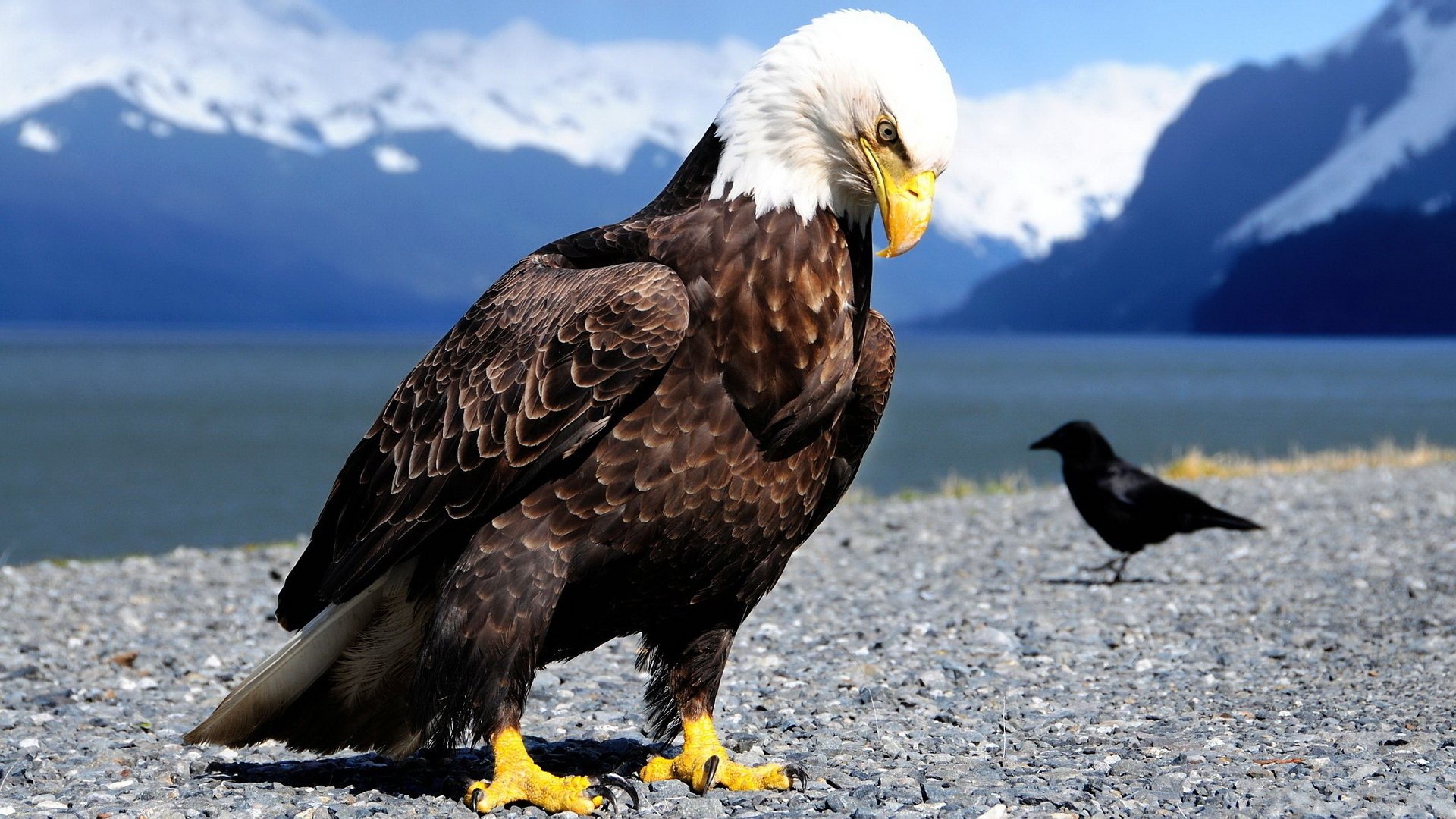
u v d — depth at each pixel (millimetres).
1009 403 104750
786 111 5434
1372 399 109125
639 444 5371
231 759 7023
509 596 5387
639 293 5352
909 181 5316
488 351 5680
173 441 67562
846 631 10883
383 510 5805
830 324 5445
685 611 5922
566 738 7492
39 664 9891
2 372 169875
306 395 117500
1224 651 9812
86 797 5980
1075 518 20250
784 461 5508
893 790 5746
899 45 5344
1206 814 5230
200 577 15719
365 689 6145
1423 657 9250
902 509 22219
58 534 32156
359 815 5559
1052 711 7746
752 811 5621
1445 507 20328
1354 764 6004
